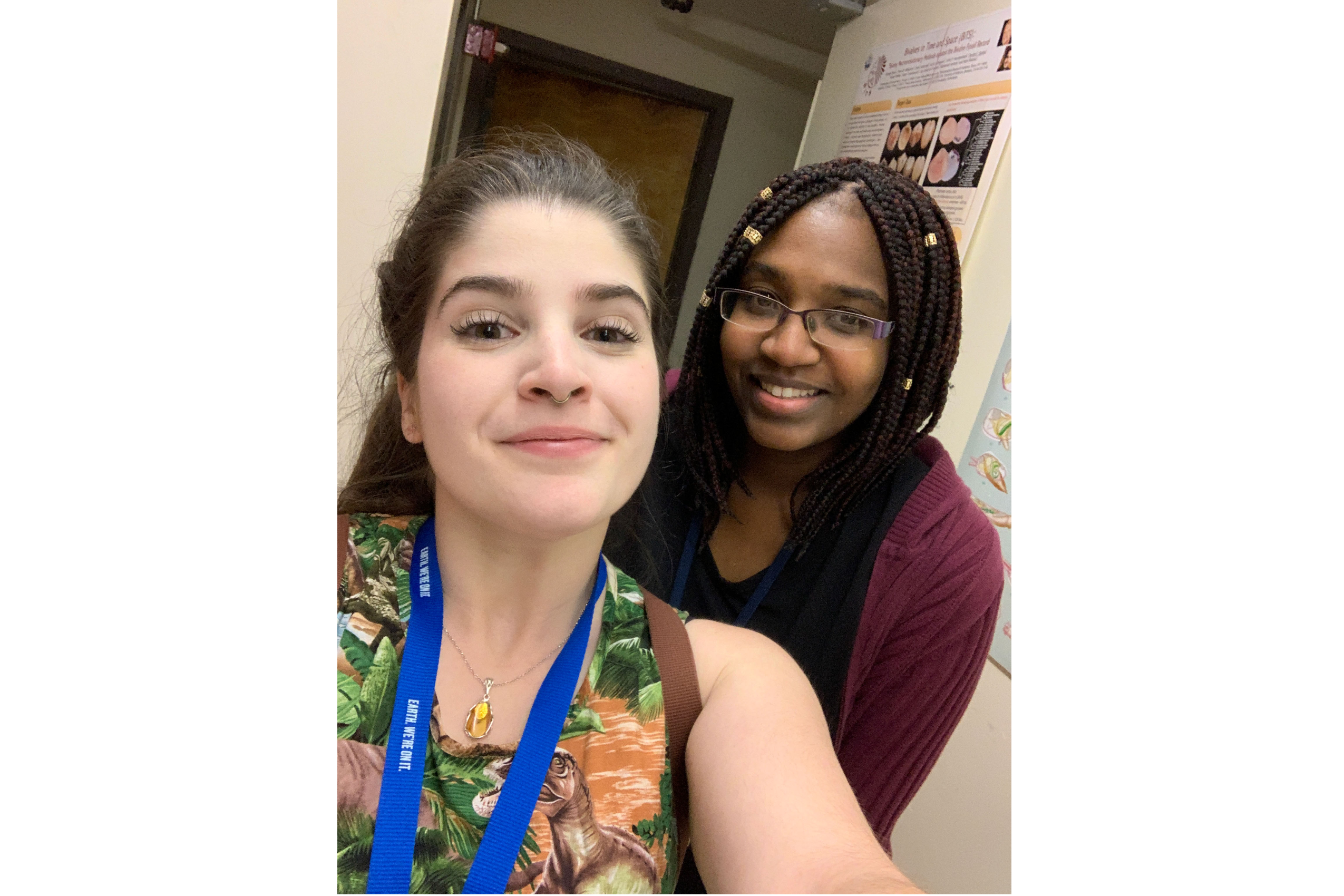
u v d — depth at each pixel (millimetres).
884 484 1085
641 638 718
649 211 3541
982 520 1068
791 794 619
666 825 647
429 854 607
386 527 752
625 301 693
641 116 3436
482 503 654
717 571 1134
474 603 705
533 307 667
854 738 1113
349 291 1504
